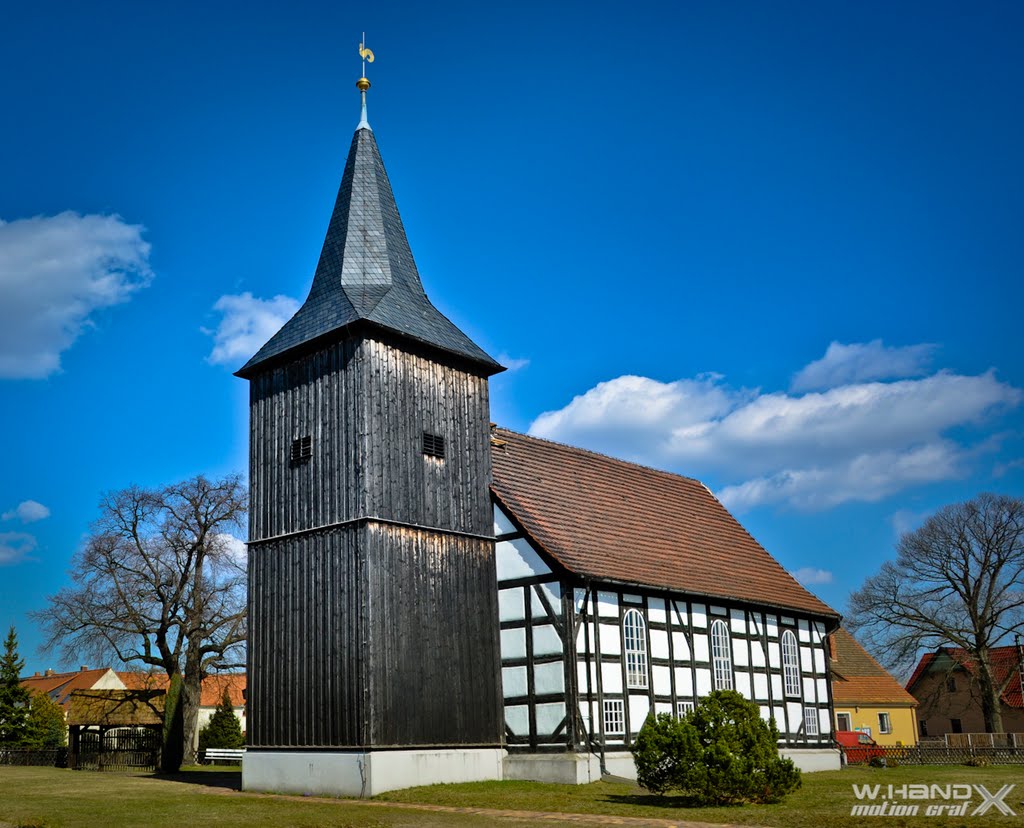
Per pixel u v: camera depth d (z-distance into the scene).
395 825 16.42
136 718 48.41
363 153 28.33
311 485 24.41
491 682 25.00
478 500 26.09
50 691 86.50
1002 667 62.03
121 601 42.03
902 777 25.81
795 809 17.70
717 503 38.12
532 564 25.38
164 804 20.03
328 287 26.31
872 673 55.69
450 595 24.56
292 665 23.75
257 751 23.94
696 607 29.20
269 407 26.06
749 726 19.02
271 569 24.88
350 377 24.16
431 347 25.61
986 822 15.57
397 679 22.67
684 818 16.91
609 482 32.38
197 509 43.03
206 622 42.72
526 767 24.12
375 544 23.03
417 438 24.83
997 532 49.91
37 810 18.86
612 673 25.44
